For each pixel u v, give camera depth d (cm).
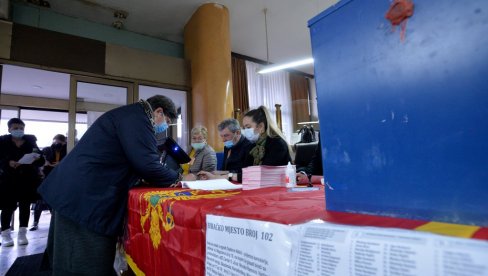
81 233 95
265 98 599
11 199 273
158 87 409
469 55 28
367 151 38
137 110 113
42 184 105
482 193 27
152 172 110
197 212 52
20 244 276
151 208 77
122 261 126
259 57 594
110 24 430
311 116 678
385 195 36
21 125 291
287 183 102
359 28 39
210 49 394
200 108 394
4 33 303
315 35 47
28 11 367
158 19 429
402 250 22
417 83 32
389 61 35
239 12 432
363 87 39
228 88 399
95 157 100
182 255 55
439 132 30
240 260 39
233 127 211
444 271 19
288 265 31
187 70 427
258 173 104
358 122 39
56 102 533
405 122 34
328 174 44
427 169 31
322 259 28
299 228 32
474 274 18
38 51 320
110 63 367
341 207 42
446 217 29
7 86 441
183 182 120
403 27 34
